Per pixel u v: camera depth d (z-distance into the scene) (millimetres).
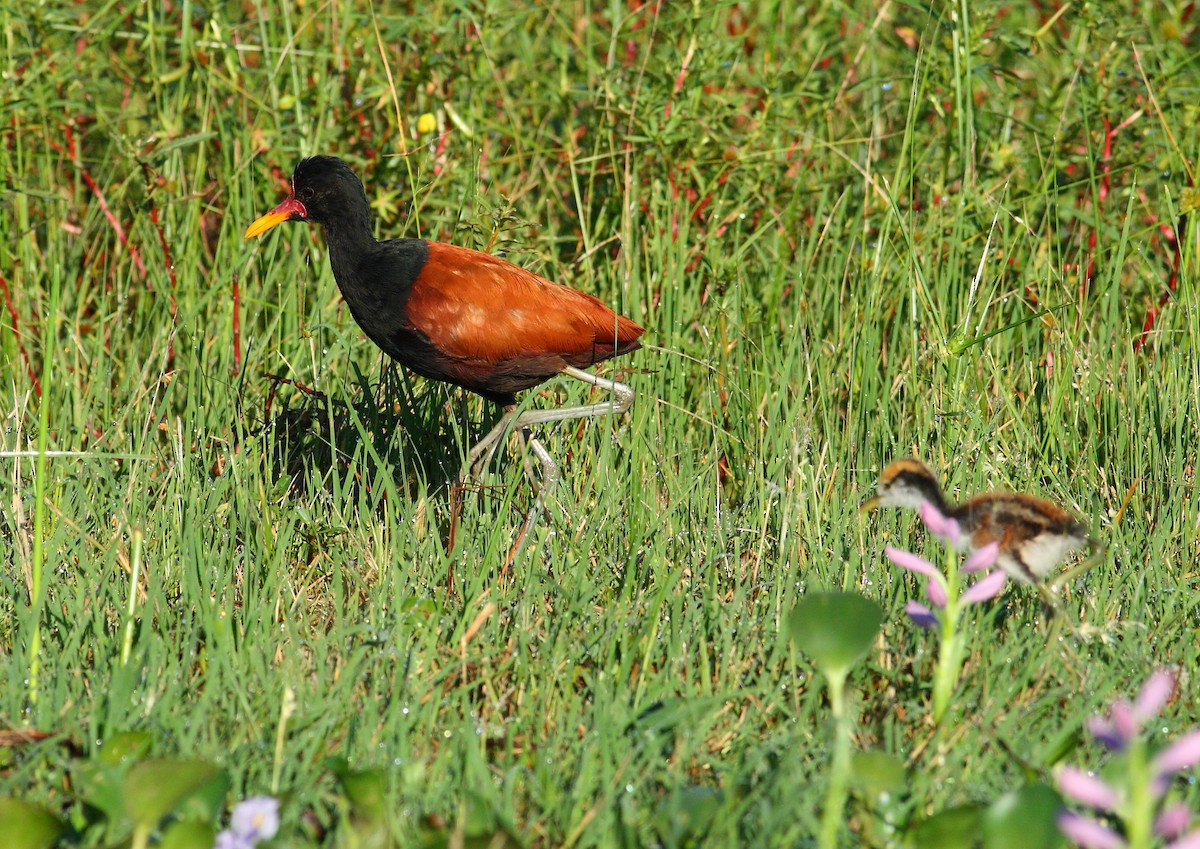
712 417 11586
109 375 11680
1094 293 13156
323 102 13516
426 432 11203
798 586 8727
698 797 5707
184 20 13156
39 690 7051
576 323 9969
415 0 14562
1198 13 15609
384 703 7074
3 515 9594
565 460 11383
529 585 8383
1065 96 13773
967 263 13141
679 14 13766
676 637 7812
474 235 12070
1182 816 4371
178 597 8711
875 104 14117
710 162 13125
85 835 5852
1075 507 9859
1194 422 10867
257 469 9906
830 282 12703
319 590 9031
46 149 13359
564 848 5910
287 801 5711
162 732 6477
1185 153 13336
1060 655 7574
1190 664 7574
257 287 12891
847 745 5543
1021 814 5293
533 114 14648
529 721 7035
